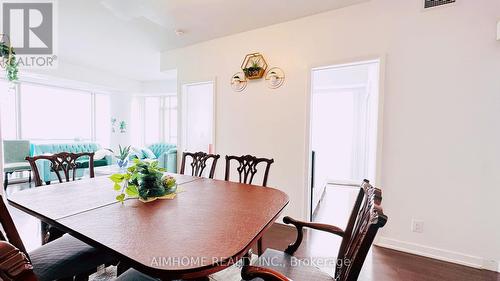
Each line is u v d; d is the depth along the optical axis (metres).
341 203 3.87
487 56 1.88
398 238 2.23
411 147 2.17
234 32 3.10
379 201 0.88
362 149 5.34
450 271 1.89
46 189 1.67
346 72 4.93
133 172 1.41
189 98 4.06
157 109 7.02
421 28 2.10
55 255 1.22
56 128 5.98
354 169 5.42
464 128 1.97
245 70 2.98
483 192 1.93
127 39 3.41
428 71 2.08
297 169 2.79
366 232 0.75
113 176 1.40
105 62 4.73
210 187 1.80
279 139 2.89
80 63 4.82
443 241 2.07
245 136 3.13
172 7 2.46
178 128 3.92
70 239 1.38
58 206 1.29
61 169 2.01
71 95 6.24
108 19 2.79
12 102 5.17
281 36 2.83
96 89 6.26
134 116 6.87
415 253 2.15
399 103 2.20
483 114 1.91
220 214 1.21
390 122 2.24
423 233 2.13
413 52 2.14
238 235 0.97
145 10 2.52
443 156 2.05
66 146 5.35
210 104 4.82
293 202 2.81
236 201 1.44
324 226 1.26
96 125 6.80
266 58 2.93
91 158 2.24
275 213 1.25
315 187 3.71
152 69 5.30
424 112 2.11
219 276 1.78
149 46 3.70
